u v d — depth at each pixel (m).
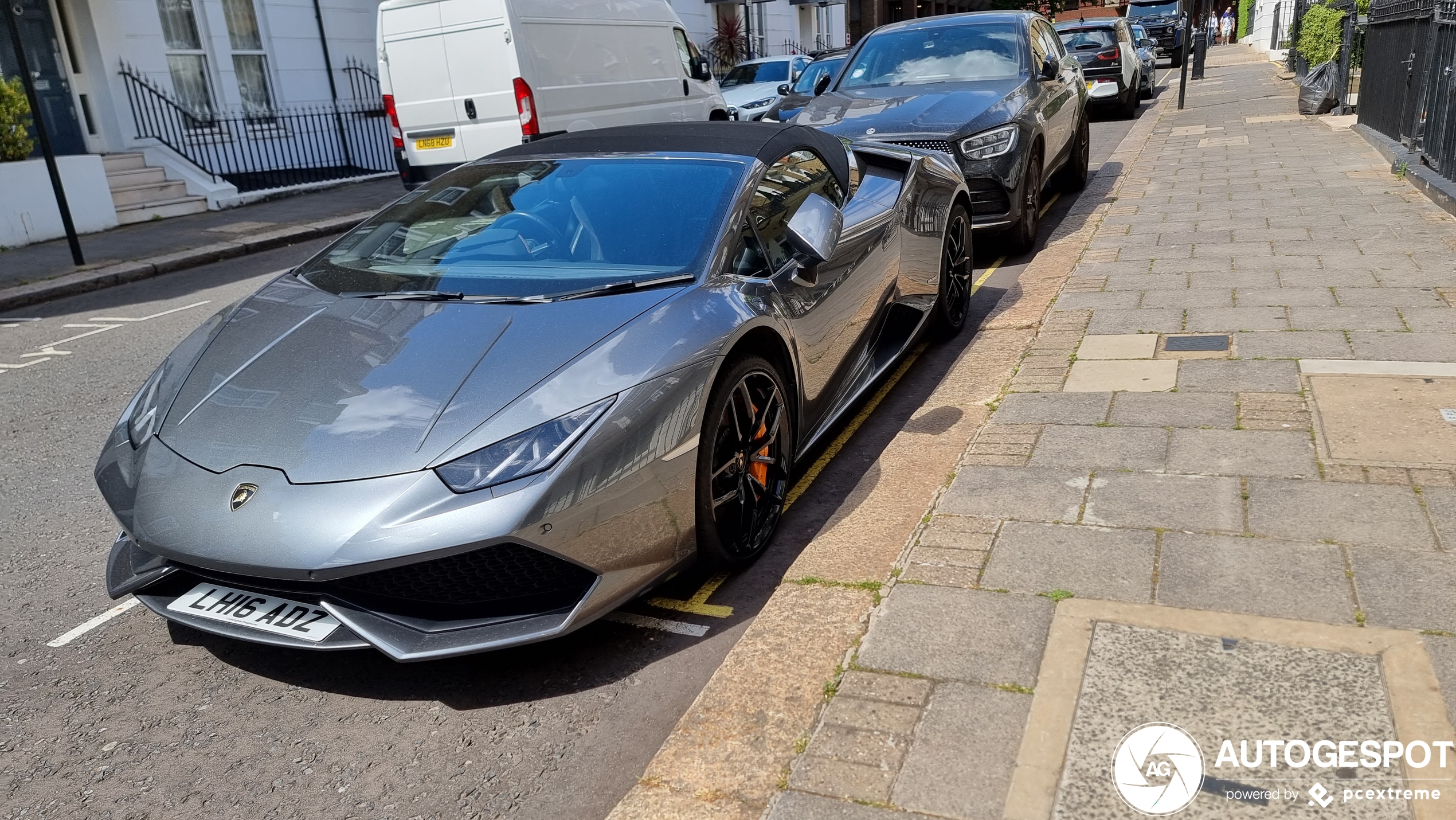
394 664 2.79
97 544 3.70
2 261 10.12
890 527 3.21
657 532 2.72
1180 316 4.72
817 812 1.94
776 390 3.22
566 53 10.38
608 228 3.43
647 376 2.71
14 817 2.27
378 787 2.30
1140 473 3.17
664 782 2.13
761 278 3.39
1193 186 8.16
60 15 12.66
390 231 3.79
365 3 16.53
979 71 7.55
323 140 15.88
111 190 12.09
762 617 2.69
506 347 2.82
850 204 4.29
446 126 10.40
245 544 2.46
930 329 5.18
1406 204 6.70
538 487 2.45
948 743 2.07
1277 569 2.56
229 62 14.45
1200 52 21.33
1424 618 2.30
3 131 10.89
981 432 3.64
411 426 2.58
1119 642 2.32
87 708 2.67
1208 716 2.06
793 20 29.30
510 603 2.59
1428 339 4.05
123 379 5.95
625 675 2.66
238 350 3.12
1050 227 7.75
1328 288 4.90
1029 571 2.67
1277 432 3.35
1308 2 18.52
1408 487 2.90
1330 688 2.10
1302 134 10.82
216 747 2.48
